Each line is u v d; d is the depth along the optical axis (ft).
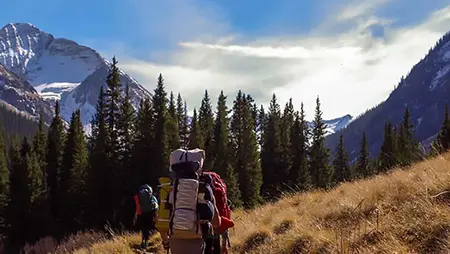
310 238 25.68
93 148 159.74
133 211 131.64
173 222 16.98
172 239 17.38
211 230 17.29
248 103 226.99
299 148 229.04
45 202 151.94
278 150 215.31
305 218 30.73
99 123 152.56
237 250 30.27
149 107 156.46
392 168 39.63
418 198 23.91
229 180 151.53
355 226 23.97
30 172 151.53
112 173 142.41
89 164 145.18
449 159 30.71
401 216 23.07
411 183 27.86
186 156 18.03
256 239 30.55
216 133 200.44
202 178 18.08
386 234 21.39
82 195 151.43
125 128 158.40
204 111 234.79
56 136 192.75
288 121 251.60
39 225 145.48
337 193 36.88
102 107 159.02
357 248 21.24
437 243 19.07
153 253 36.24
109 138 153.48
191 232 16.85
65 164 173.37
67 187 160.04
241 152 201.16
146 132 148.66
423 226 20.67
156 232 42.55
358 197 29.68
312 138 235.20
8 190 169.89
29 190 149.38
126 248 38.09
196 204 17.19
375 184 31.42
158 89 158.71
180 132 204.64
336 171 244.83
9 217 145.79
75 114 178.60
